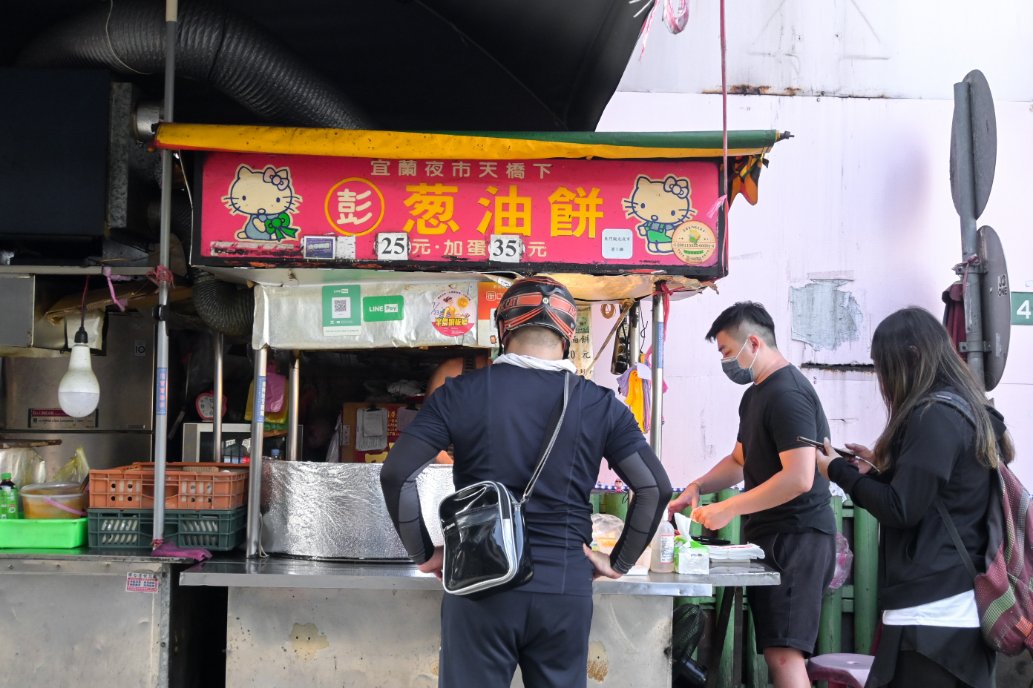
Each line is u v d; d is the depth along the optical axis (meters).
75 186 3.13
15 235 3.12
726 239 2.98
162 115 3.21
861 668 3.00
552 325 2.28
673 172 2.98
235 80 3.39
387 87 4.14
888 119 4.61
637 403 3.61
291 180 2.96
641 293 3.43
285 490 3.05
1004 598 2.26
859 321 4.55
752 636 4.21
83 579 2.90
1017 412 4.57
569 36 3.59
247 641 2.87
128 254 3.49
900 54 4.63
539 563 2.13
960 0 4.64
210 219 2.96
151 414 4.04
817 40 4.61
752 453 3.18
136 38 3.24
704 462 4.50
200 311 3.35
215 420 3.88
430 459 2.21
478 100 4.21
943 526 2.34
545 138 2.87
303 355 4.25
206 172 2.96
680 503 3.34
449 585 2.07
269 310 3.17
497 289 3.14
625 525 2.29
